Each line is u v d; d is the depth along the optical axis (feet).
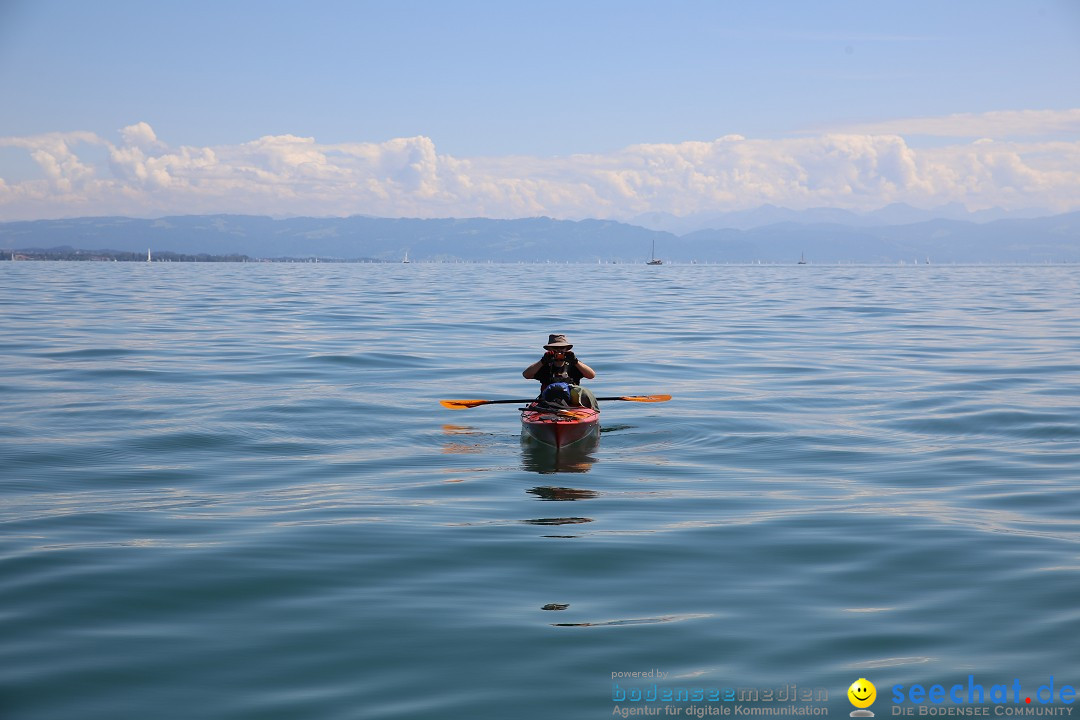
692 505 32.81
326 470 38.86
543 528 29.55
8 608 22.00
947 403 55.42
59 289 226.99
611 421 50.96
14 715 16.88
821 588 23.77
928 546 27.32
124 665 18.99
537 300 182.80
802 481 36.86
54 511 31.53
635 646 20.03
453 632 20.77
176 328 108.78
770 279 390.63
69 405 54.13
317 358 78.23
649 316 134.72
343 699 17.60
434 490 35.24
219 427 47.91
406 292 221.05
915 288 267.59
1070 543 27.50
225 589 23.48
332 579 24.35
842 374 69.82
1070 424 48.01
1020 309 155.12
